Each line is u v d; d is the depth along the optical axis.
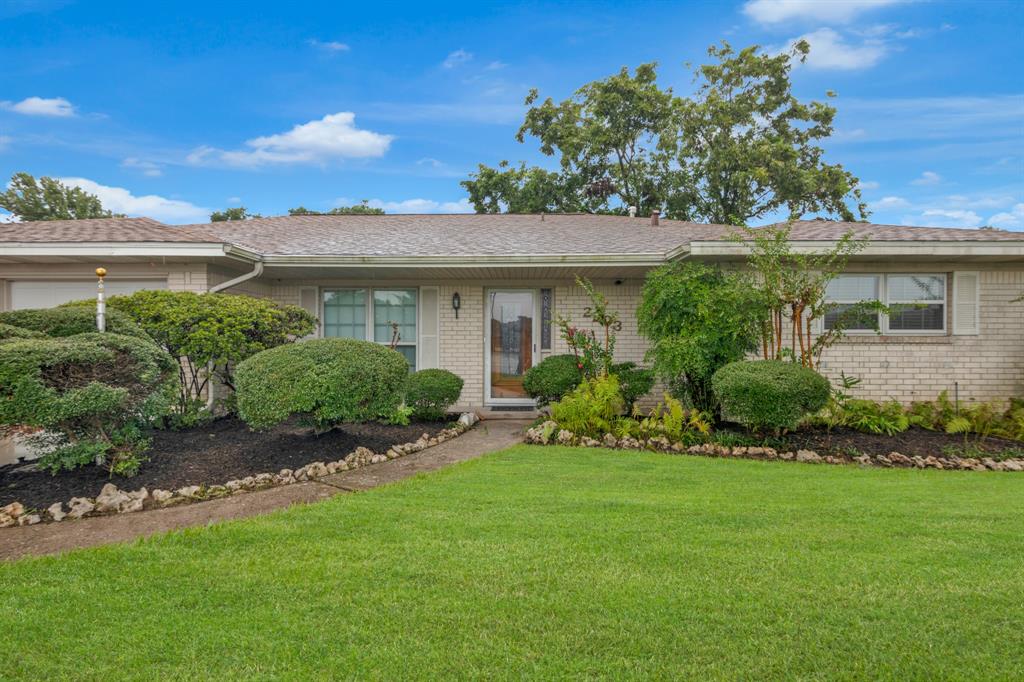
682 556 3.96
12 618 3.09
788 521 4.73
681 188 27.19
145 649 2.82
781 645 2.90
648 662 2.77
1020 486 6.25
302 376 6.88
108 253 9.05
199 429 8.19
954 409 9.63
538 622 3.10
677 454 7.77
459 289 11.93
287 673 2.65
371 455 7.14
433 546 4.11
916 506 5.25
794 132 27.20
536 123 28.05
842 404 9.07
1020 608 3.26
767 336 9.25
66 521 4.81
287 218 15.00
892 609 3.24
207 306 8.27
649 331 9.45
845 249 9.38
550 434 8.49
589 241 11.70
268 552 4.00
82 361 5.64
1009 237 9.84
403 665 2.72
